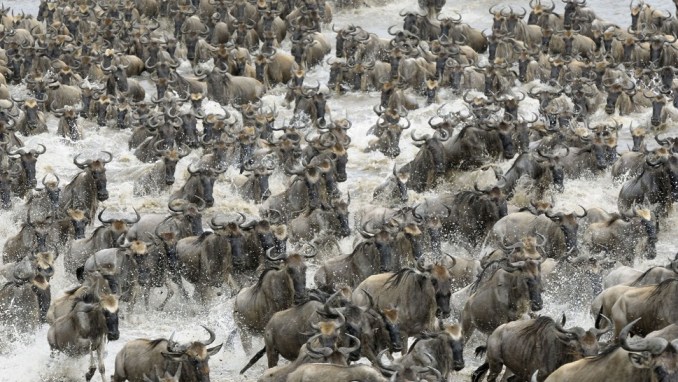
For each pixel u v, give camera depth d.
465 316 84.50
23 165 127.56
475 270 94.19
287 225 115.75
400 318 83.25
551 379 69.94
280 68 179.88
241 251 97.50
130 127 157.88
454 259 92.69
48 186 118.44
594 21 196.38
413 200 128.00
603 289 91.62
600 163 128.38
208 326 94.69
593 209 109.62
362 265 94.44
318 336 74.62
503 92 167.62
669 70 165.25
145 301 97.50
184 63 193.88
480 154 129.88
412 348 74.81
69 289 92.44
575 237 102.06
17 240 107.69
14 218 120.00
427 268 82.75
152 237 99.69
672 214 118.94
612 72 168.25
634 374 66.50
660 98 150.00
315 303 80.50
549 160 121.62
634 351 65.56
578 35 186.75
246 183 127.00
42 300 91.50
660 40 179.38
